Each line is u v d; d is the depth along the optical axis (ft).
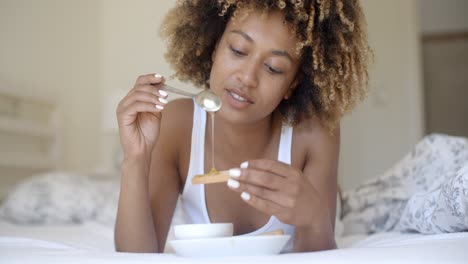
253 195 3.03
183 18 4.52
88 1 12.82
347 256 2.78
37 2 11.10
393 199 5.78
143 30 12.91
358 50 4.18
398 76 13.37
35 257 3.18
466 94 16.58
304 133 4.46
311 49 4.10
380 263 2.56
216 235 3.21
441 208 4.17
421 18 16.98
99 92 13.12
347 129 13.29
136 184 3.89
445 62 16.79
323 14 3.91
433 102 16.81
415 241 3.84
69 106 11.94
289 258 2.79
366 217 5.88
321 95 4.29
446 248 3.00
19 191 8.18
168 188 4.49
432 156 5.77
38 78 10.99
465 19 16.67
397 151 13.23
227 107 3.85
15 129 9.89
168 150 4.50
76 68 12.28
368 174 13.28
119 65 13.11
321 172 4.41
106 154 13.02
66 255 3.29
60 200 8.04
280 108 4.47
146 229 3.91
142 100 3.74
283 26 3.73
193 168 4.51
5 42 10.11
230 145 4.42
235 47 3.76
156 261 2.86
